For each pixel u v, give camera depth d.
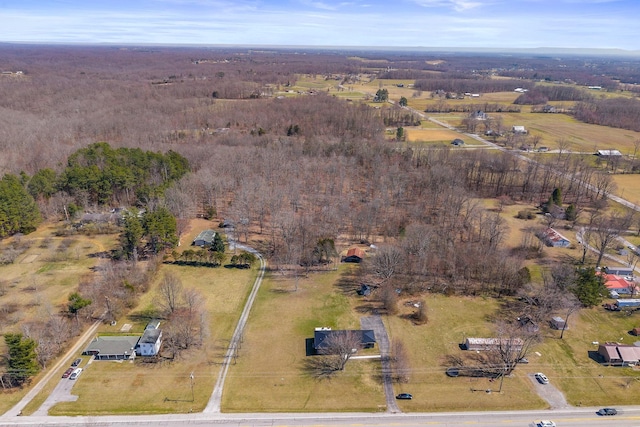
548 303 81.38
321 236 110.69
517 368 69.12
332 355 71.69
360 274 97.38
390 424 58.38
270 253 106.94
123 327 77.62
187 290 88.50
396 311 83.62
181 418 58.53
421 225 111.12
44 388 63.41
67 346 72.50
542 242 110.94
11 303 82.69
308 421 58.69
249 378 66.38
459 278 93.56
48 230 115.31
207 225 122.38
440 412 60.41
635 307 85.62
